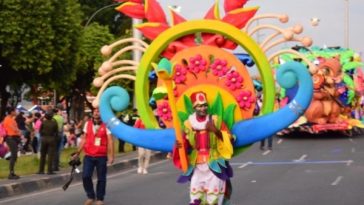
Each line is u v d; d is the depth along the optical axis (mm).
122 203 15836
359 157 27875
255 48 10172
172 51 10555
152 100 10812
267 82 10242
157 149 10477
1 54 40438
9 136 20391
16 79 43719
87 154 15008
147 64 10453
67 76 44062
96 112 14930
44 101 68688
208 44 10453
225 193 10375
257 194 16703
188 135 9945
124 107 10594
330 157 28219
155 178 21891
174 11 10516
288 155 29812
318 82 38469
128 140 10523
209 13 10453
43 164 21984
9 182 19359
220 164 9898
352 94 39812
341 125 39406
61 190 19281
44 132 21875
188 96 10312
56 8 41281
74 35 42750
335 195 16328
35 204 16297
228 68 10320
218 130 9883
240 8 10320
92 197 15117
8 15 39375
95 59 58531
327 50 40344
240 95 10289
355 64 40594
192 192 9992
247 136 10227
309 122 39469
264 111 10336
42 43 40469
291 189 17641
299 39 10258
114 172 25031
